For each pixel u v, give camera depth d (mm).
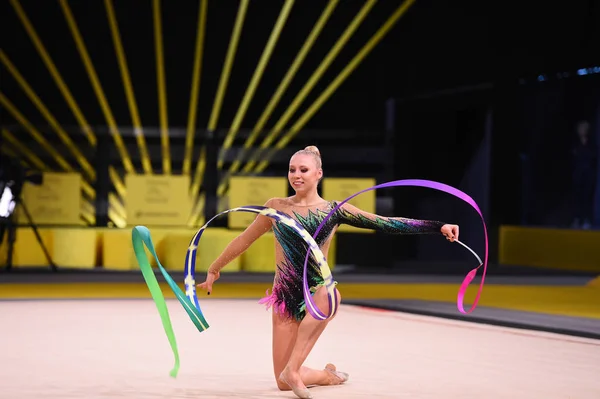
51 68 41406
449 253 34719
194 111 41875
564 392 8852
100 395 8492
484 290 21688
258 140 41219
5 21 40938
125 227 28656
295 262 8844
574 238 29438
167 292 20078
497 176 32031
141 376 9602
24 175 25250
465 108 33688
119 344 12078
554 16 29797
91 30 41562
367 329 13891
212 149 30516
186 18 41688
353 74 39938
